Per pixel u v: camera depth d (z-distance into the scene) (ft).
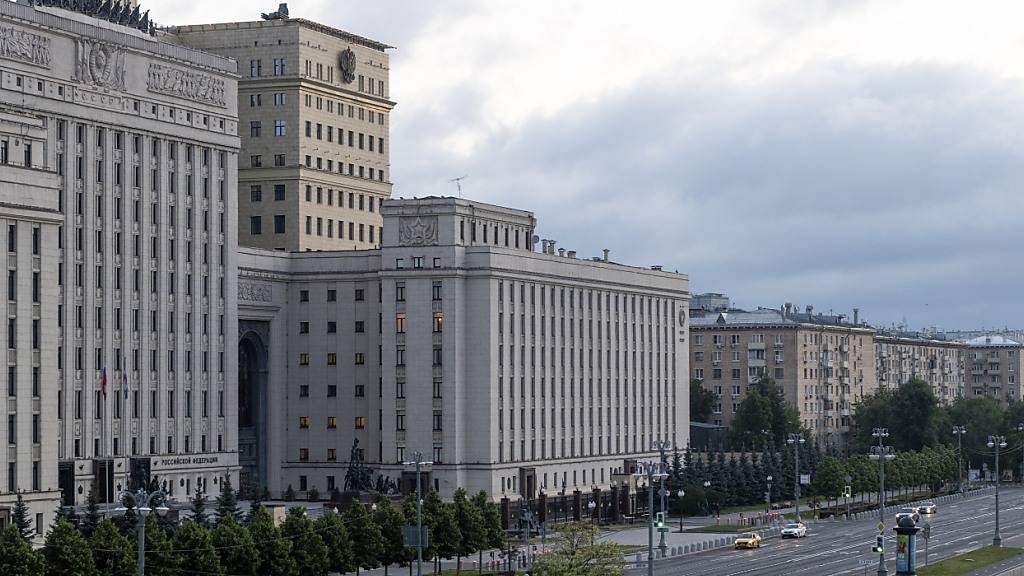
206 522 584.40
